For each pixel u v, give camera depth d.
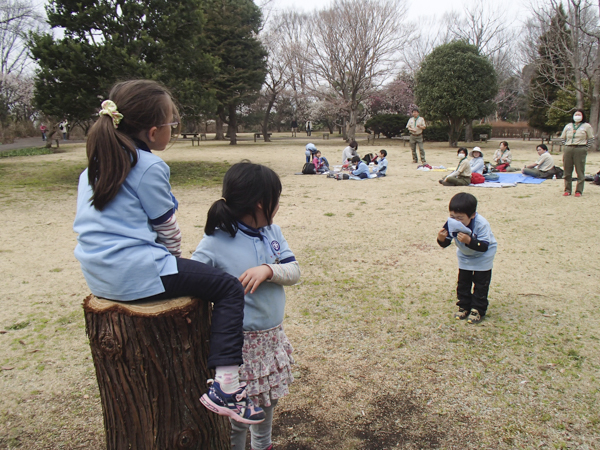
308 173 13.64
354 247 6.02
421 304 4.22
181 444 1.72
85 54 11.22
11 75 34.28
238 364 1.59
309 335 3.69
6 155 19.09
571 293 4.34
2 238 6.50
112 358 1.61
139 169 1.55
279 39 28.38
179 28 12.65
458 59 20.80
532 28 27.31
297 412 2.78
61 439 2.55
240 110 31.88
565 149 8.90
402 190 10.36
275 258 2.04
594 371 3.06
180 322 1.62
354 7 24.36
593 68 19.38
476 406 2.77
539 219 7.22
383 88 31.95
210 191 10.72
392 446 2.47
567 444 2.42
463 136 27.97
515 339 3.53
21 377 3.12
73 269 5.23
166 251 1.64
